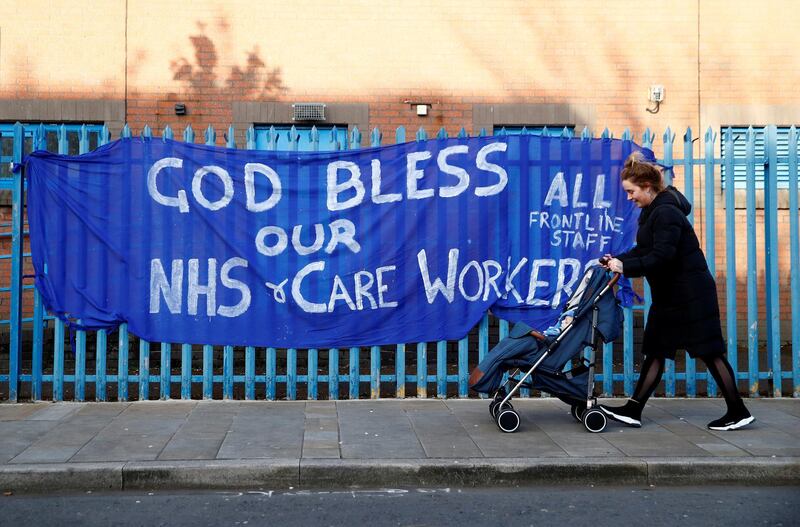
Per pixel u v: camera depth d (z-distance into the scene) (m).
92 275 6.73
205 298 6.80
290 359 6.84
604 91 9.73
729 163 7.00
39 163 6.71
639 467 4.86
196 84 9.49
